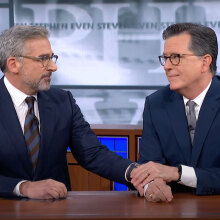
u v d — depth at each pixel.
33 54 4.31
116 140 6.36
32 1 13.94
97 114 14.59
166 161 4.57
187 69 4.18
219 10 13.77
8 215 3.25
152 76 14.20
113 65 14.20
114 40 14.11
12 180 4.00
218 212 3.30
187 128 4.44
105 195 3.95
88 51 14.15
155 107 4.62
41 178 4.50
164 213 3.27
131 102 14.47
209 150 4.32
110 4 13.96
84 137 4.73
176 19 13.91
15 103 4.50
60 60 14.18
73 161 6.38
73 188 6.43
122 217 3.16
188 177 4.01
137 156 6.32
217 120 4.34
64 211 3.36
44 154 4.49
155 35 14.02
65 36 14.08
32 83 4.39
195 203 3.62
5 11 13.84
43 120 4.54
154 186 3.78
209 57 4.21
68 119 4.68
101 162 4.58
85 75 14.24
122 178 4.40
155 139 4.59
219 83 4.45
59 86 13.20
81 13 14.02
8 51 4.34
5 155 4.35
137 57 14.14
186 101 4.50
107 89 13.62
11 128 4.38
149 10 13.95
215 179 4.01
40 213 3.30
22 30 4.34
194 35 4.16
